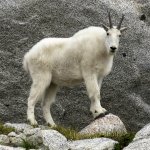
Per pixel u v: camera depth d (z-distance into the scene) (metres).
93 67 37.78
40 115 45.47
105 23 48.81
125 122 46.91
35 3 48.91
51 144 29.17
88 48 37.78
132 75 47.66
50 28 48.12
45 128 34.72
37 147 28.88
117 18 49.56
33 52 38.19
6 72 46.25
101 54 37.69
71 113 46.25
